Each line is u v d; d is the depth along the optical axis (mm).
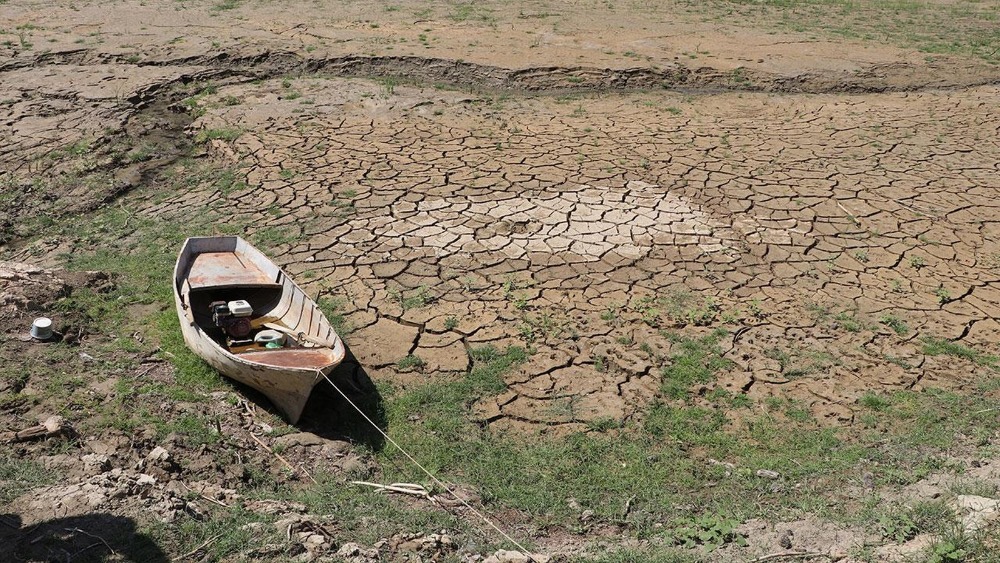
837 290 10258
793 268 10742
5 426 7273
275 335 8523
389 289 10102
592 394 8406
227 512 6309
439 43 20359
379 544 6082
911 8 26766
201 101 16969
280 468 7273
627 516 6836
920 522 6246
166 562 5555
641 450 7641
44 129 15477
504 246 11141
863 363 8891
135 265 10812
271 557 5742
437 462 7441
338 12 23641
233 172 13750
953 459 7289
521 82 18234
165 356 8727
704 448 7703
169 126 15930
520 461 7496
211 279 9359
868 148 14945
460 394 8328
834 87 18578
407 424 7926
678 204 12461
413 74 18703
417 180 13227
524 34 21578
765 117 16719
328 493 6926
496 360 8867
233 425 7727
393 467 7395
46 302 9500
